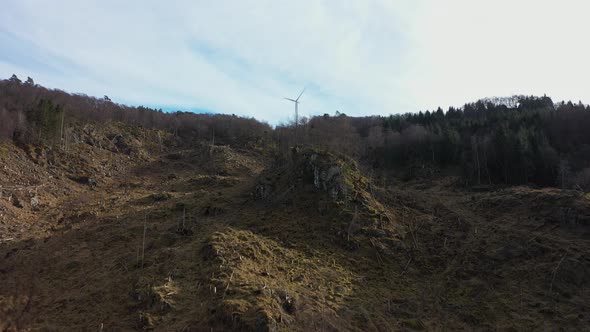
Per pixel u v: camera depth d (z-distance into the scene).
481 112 130.25
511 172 74.38
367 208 52.00
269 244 44.53
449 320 35.62
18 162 73.19
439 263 44.53
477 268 42.84
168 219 55.28
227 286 33.56
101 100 131.62
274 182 61.97
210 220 53.19
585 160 74.38
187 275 37.62
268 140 123.12
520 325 34.22
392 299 37.91
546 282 39.44
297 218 51.19
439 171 88.31
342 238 46.88
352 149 89.75
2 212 56.44
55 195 68.38
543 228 48.41
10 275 42.81
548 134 86.00
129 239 49.06
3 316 35.03
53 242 50.47
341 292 37.38
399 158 97.56
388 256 45.00
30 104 96.56
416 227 51.56
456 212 56.62
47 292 39.44
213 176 82.31
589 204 49.47
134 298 35.16
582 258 41.66
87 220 57.53
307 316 31.66
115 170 87.56
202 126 133.12
